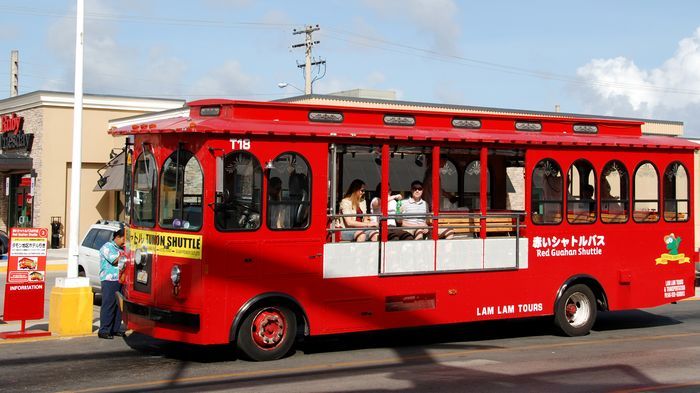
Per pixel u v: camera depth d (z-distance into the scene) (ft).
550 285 43.60
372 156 39.45
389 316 38.65
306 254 36.50
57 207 111.14
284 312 36.40
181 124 35.53
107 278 41.57
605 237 45.47
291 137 36.17
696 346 41.78
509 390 30.19
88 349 38.88
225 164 34.63
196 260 34.27
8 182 122.93
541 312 43.37
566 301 44.39
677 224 48.34
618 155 45.98
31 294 41.27
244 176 35.12
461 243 40.75
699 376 33.30
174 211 35.47
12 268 40.86
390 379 32.04
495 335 45.27
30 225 114.62
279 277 35.81
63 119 111.55
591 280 45.01
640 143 46.50
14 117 116.78
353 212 38.65
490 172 45.75
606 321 52.60
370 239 38.47
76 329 42.68
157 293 35.94
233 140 34.81
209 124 34.55
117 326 42.09
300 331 39.42
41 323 46.93
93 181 113.80
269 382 31.30
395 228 39.19
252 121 35.81
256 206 35.32
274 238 35.70
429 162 40.55
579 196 44.70
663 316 55.26
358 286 37.83
